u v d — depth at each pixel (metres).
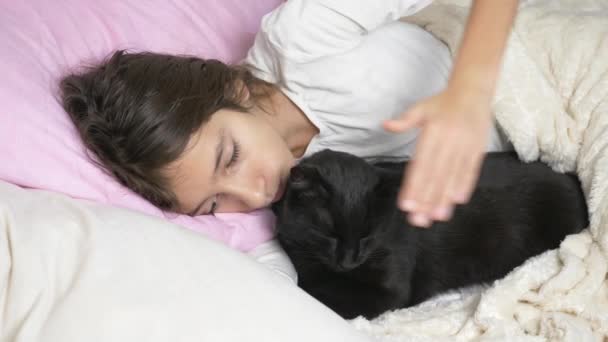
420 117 0.64
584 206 1.28
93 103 1.18
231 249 0.92
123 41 1.36
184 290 0.82
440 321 1.12
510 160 1.32
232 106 1.17
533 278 1.12
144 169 1.12
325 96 1.26
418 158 0.61
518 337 1.02
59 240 0.89
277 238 1.30
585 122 1.26
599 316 1.05
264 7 1.57
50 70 1.22
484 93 0.68
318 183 1.17
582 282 1.09
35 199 0.99
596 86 1.25
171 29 1.41
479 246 1.29
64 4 1.33
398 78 1.26
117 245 0.87
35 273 0.84
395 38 1.30
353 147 1.32
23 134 1.08
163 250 0.88
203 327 0.78
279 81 1.30
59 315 0.79
